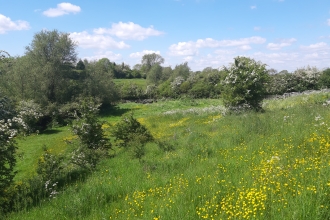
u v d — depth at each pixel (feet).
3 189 28.84
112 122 106.93
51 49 126.11
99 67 148.36
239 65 65.16
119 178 28.73
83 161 37.58
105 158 42.47
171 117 89.81
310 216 12.83
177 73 213.05
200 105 138.31
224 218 14.96
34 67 119.65
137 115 118.62
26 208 26.17
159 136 58.65
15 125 34.81
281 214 13.53
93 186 26.09
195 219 15.85
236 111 63.82
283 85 132.26
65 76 129.49
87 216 20.99
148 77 231.50
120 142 55.36
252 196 15.83
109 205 22.47
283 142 29.53
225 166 25.73
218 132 45.62
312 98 80.53
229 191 18.72
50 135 90.48
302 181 16.58
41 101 111.45
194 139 44.11
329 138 26.61
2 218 23.99
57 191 29.55
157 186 24.30
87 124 45.88
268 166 20.39
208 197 18.71
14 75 111.55
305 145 25.77
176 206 17.84
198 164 28.63
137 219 17.76
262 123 41.29
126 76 286.87
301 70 136.87
